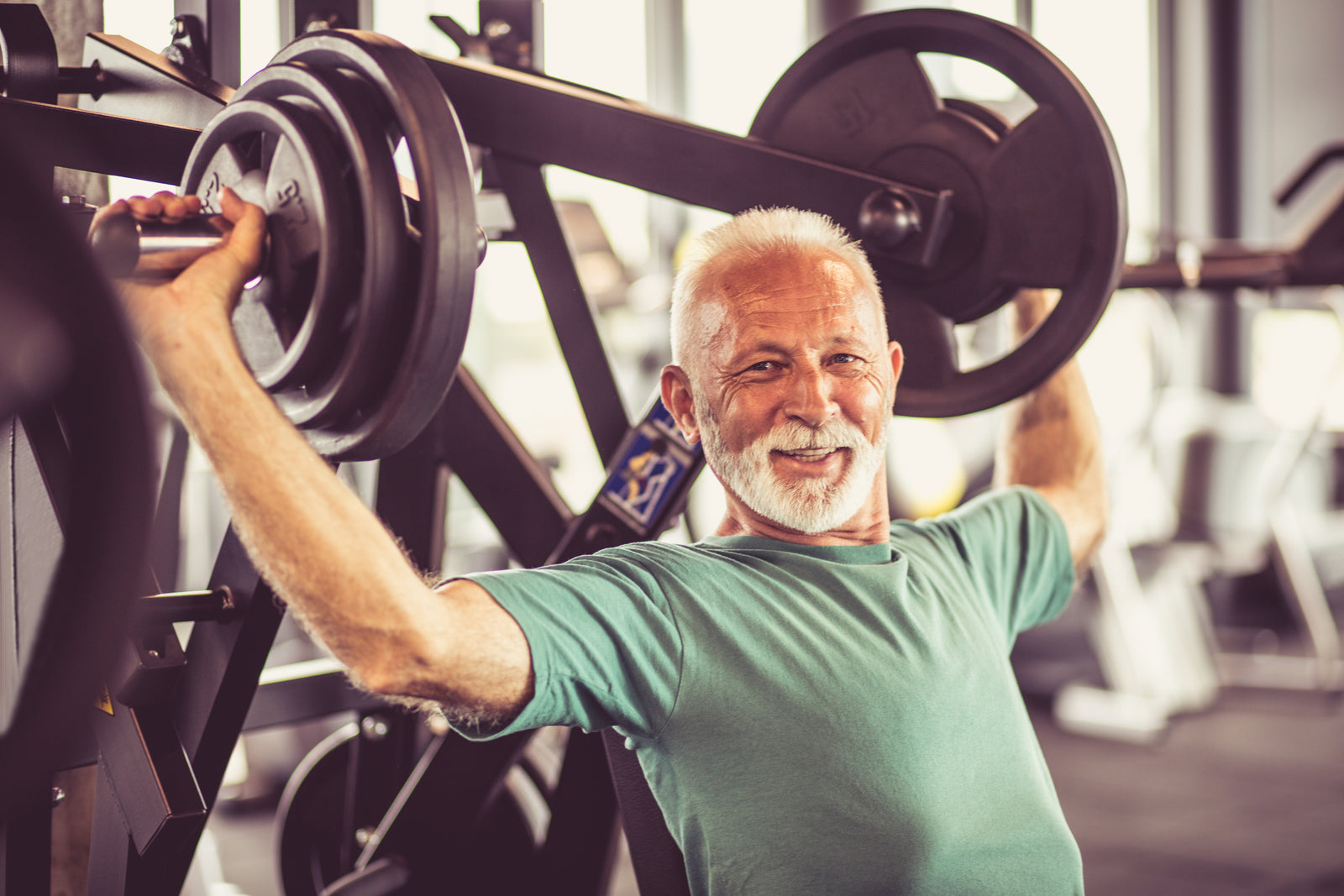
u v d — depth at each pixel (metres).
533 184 1.58
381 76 0.90
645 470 1.47
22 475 1.08
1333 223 2.30
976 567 1.38
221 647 1.26
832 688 1.12
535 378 4.85
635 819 1.22
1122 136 5.94
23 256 0.42
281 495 0.86
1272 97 5.94
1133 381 4.83
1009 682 1.26
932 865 1.09
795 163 1.40
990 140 1.39
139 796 1.19
